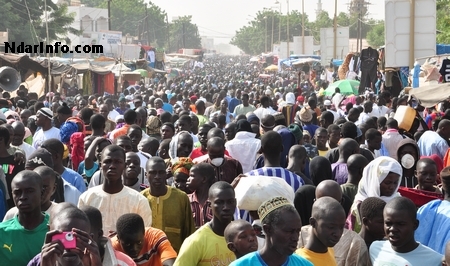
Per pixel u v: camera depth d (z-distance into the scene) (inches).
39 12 1940.2
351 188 289.4
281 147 297.7
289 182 281.7
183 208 262.7
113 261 177.8
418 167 279.1
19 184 199.8
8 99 720.3
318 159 319.3
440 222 236.4
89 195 247.6
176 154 345.7
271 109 656.4
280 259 165.9
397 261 200.4
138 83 1449.3
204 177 267.9
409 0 810.8
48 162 281.3
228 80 2245.3
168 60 2965.1
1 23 1807.3
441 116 561.3
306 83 1721.2
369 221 220.4
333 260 193.0
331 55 1782.7
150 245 218.8
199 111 615.2
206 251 209.3
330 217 186.4
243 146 359.3
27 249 201.2
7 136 302.4
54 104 679.1
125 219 210.2
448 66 676.7
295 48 2559.1
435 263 198.5
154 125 473.7
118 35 2113.7
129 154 284.8
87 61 1307.8
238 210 253.0
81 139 404.5
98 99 880.3
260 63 3905.0
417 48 815.1
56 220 155.3
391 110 691.4
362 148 374.3
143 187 294.5
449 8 1327.5
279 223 163.5
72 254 146.3
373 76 961.5
